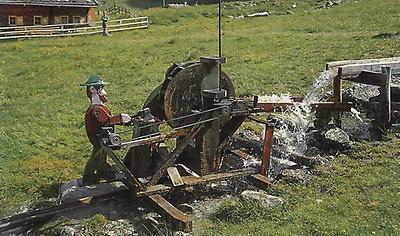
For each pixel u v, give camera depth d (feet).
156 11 183.73
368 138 42.50
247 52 89.61
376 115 43.32
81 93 71.20
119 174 37.81
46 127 55.42
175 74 37.24
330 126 43.78
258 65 77.25
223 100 35.12
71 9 156.46
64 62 93.61
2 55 103.24
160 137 34.06
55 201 37.91
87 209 33.96
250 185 35.81
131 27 145.59
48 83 78.18
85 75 82.74
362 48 81.05
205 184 35.91
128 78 78.64
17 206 37.76
